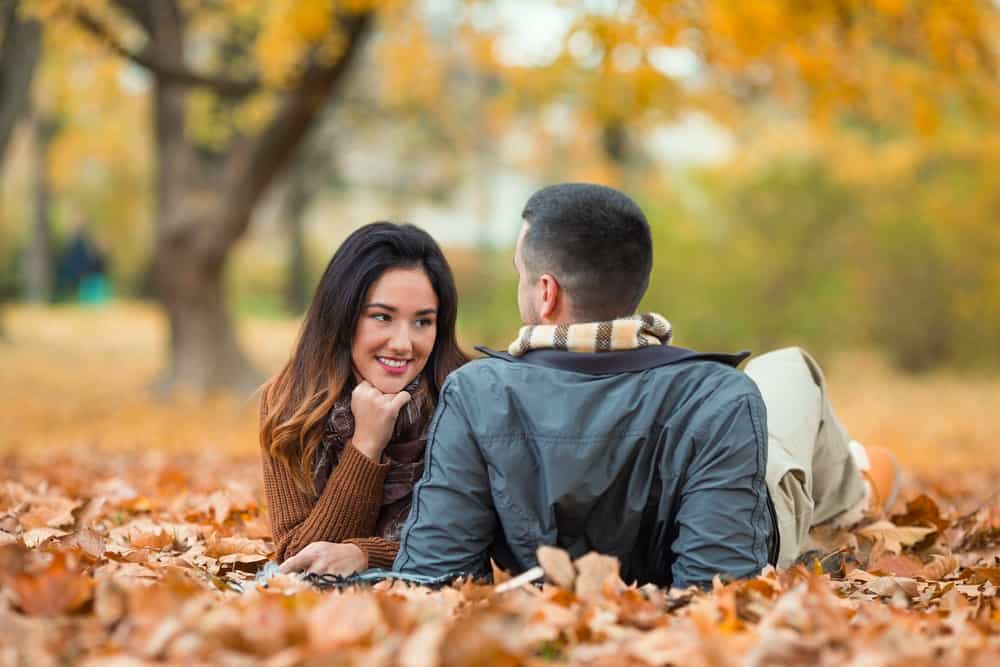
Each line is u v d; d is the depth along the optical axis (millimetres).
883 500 4746
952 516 5465
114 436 12594
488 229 41031
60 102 20422
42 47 13586
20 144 37281
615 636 2770
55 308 33906
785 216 22312
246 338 28453
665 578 3365
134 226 41094
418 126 37188
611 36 11078
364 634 2555
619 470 3137
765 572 3168
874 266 22312
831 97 12867
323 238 51188
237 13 17094
